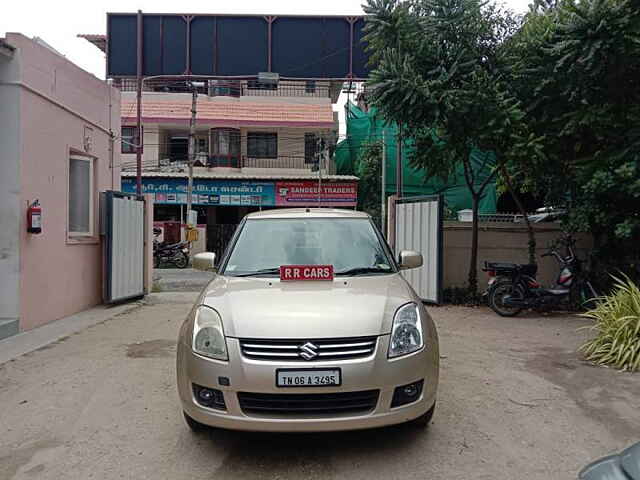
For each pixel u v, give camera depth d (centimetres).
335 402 353
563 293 897
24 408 471
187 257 2050
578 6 780
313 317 369
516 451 386
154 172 2280
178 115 2342
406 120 927
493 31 934
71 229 911
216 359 362
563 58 780
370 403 357
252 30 1600
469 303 1018
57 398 494
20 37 725
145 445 398
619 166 807
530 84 892
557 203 989
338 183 2236
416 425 417
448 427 427
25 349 658
